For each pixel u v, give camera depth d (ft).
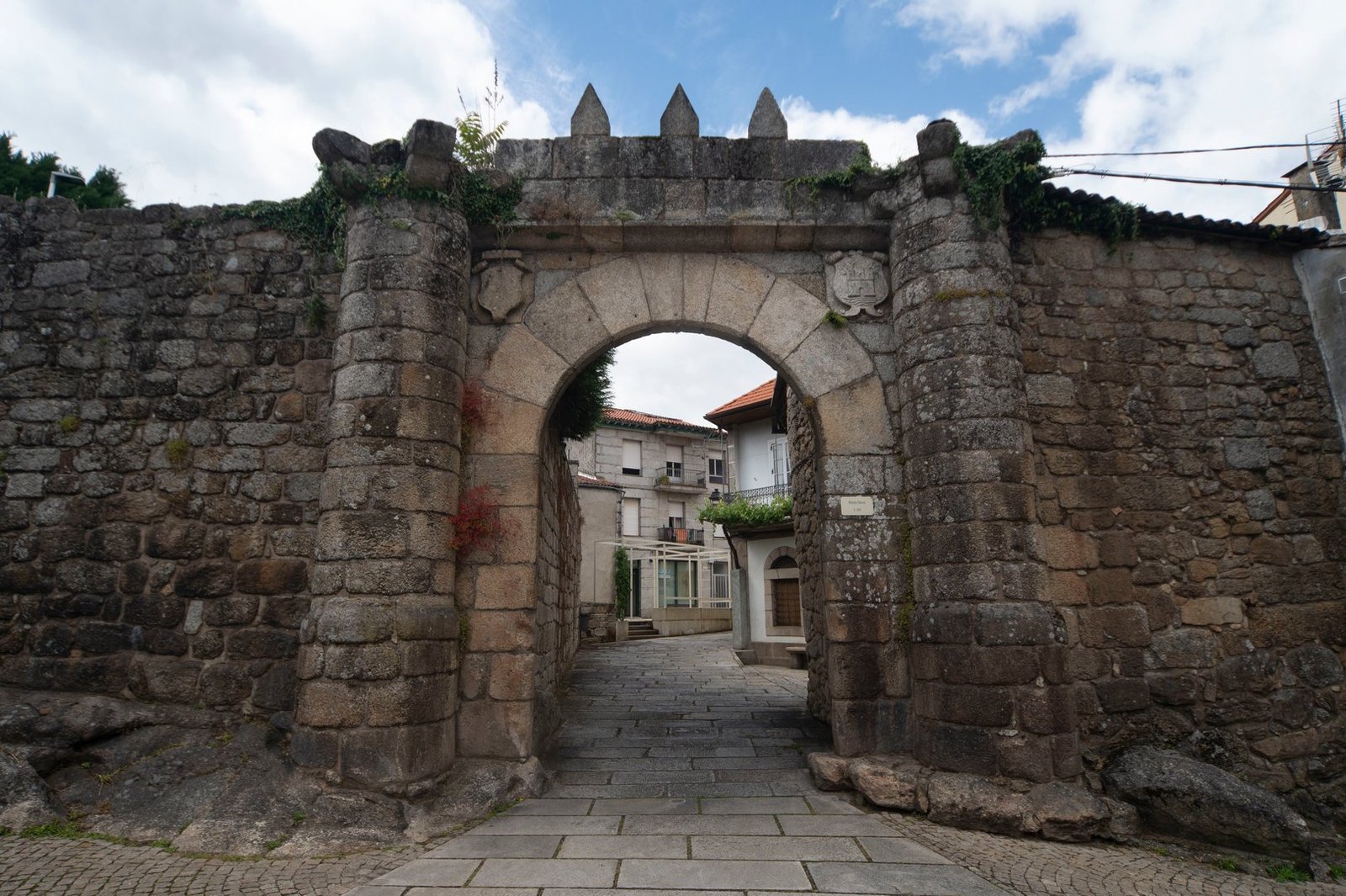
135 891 12.07
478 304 20.13
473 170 20.26
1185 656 19.44
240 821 14.66
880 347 20.36
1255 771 19.01
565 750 22.20
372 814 15.16
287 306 20.43
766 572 53.11
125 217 21.16
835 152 21.06
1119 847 15.65
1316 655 20.02
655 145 20.83
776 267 20.92
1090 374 20.71
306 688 16.33
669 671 43.98
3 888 11.91
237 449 19.62
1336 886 14.78
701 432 108.37
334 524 17.06
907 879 12.96
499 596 18.44
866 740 18.19
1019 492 17.71
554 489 32.81
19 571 19.11
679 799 17.46
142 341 20.31
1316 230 22.17
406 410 17.65
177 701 18.34
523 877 12.87
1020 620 16.80
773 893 12.33
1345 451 21.48
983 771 16.37
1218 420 21.07
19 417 19.92
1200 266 22.03
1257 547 20.40
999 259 19.47
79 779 16.19
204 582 18.93
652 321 20.39
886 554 19.11
